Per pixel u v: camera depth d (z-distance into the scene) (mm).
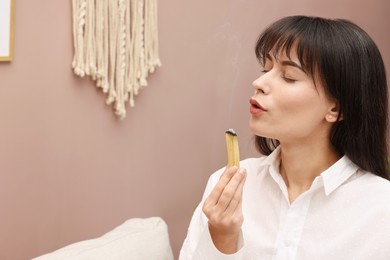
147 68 1667
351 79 977
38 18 1479
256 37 1912
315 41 959
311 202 1033
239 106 1912
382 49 2178
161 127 1754
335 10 2062
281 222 1054
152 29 1664
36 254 1559
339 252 981
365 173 1039
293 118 981
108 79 1613
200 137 1841
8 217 1499
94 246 1390
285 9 1963
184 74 1779
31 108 1496
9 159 1480
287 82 984
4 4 1403
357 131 1009
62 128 1558
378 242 957
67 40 1533
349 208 1004
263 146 1212
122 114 1640
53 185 1562
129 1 1618
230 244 984
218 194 943
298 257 1019
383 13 2164
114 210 1691
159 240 1502
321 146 1033
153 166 1754
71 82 1557
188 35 1770
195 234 1154
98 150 1634
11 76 1454
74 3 1516
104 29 1573
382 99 1032
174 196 1813
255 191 1131
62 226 1595
